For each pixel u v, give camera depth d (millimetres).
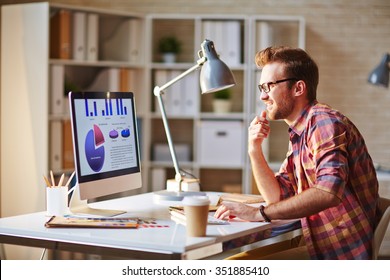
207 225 2609
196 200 2379
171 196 2770
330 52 5918
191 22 5902
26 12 4984
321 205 2537
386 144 5938
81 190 2754
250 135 3059
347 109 5941
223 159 5562
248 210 2699
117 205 3148
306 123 2746
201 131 5566
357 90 5934
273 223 2721
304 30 5492
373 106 5938
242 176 5965
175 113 5598
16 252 4820
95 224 2564
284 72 2824
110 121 2953
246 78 5547
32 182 4973
